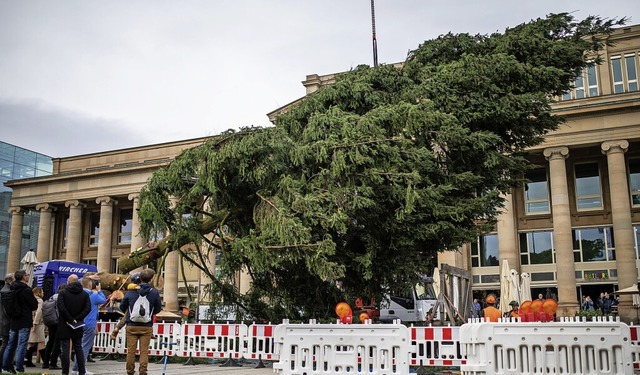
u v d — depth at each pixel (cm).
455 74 1705
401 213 1505
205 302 2291
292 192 1515
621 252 3750
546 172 4312
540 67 1705
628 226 3772
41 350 1544
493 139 1652
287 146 1617
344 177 1541
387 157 1540
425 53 1927
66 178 5703
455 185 1659
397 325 991
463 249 4191
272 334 1518
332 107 1730
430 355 1293
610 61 4225
